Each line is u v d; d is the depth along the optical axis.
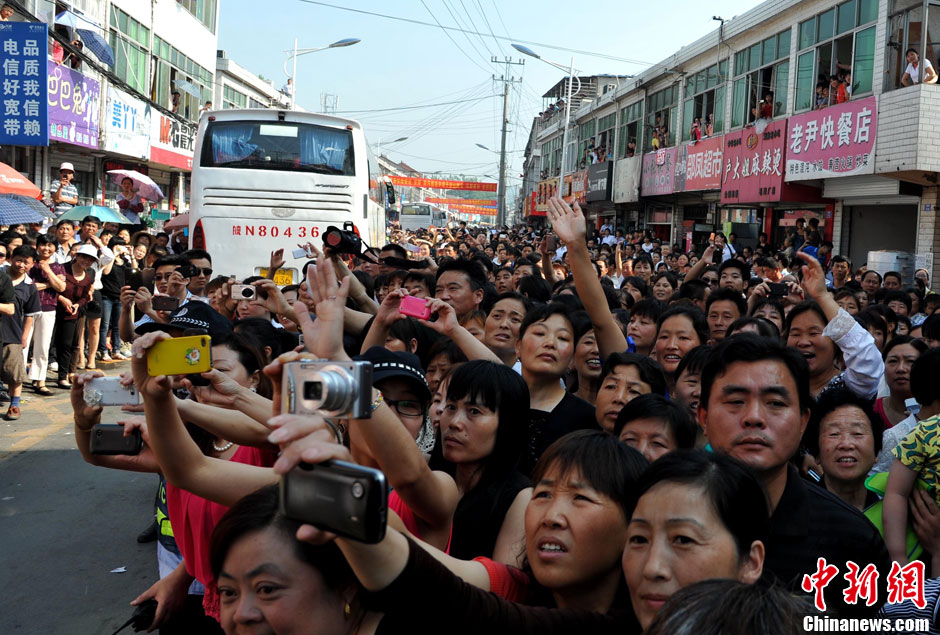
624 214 32.28
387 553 1.59
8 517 6.26
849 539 2.52
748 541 1.90
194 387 2.77
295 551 1.79
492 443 2.74
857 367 4.36
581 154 38.28
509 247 16.22
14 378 8.97
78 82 16.36
